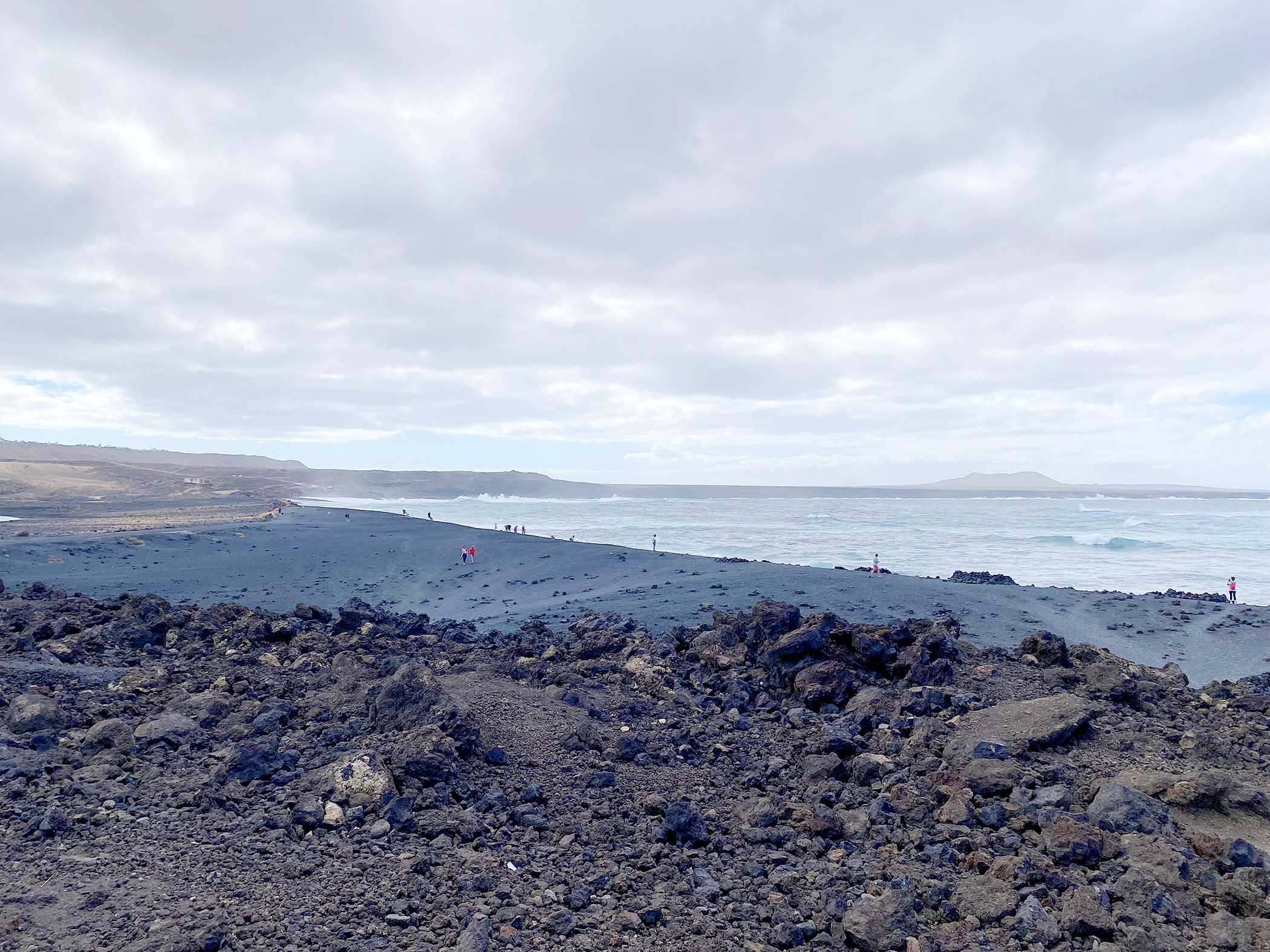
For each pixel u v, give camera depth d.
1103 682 12.45
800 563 70.25
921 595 36.41
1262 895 5.62
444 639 20.84
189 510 137.50
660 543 91.81
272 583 44.19
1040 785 8.03
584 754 9.43
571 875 6.26
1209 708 12.09
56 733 8.84
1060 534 105.88
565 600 38.91
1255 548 84.75
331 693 11.55
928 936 5.35
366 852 6.37
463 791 7.96
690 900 5.88
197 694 11.18
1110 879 6.07
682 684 13.95
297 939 4.91
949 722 10.27
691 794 8.48
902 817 7.50
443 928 5.19
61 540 51.94
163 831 6.54
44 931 4.71
